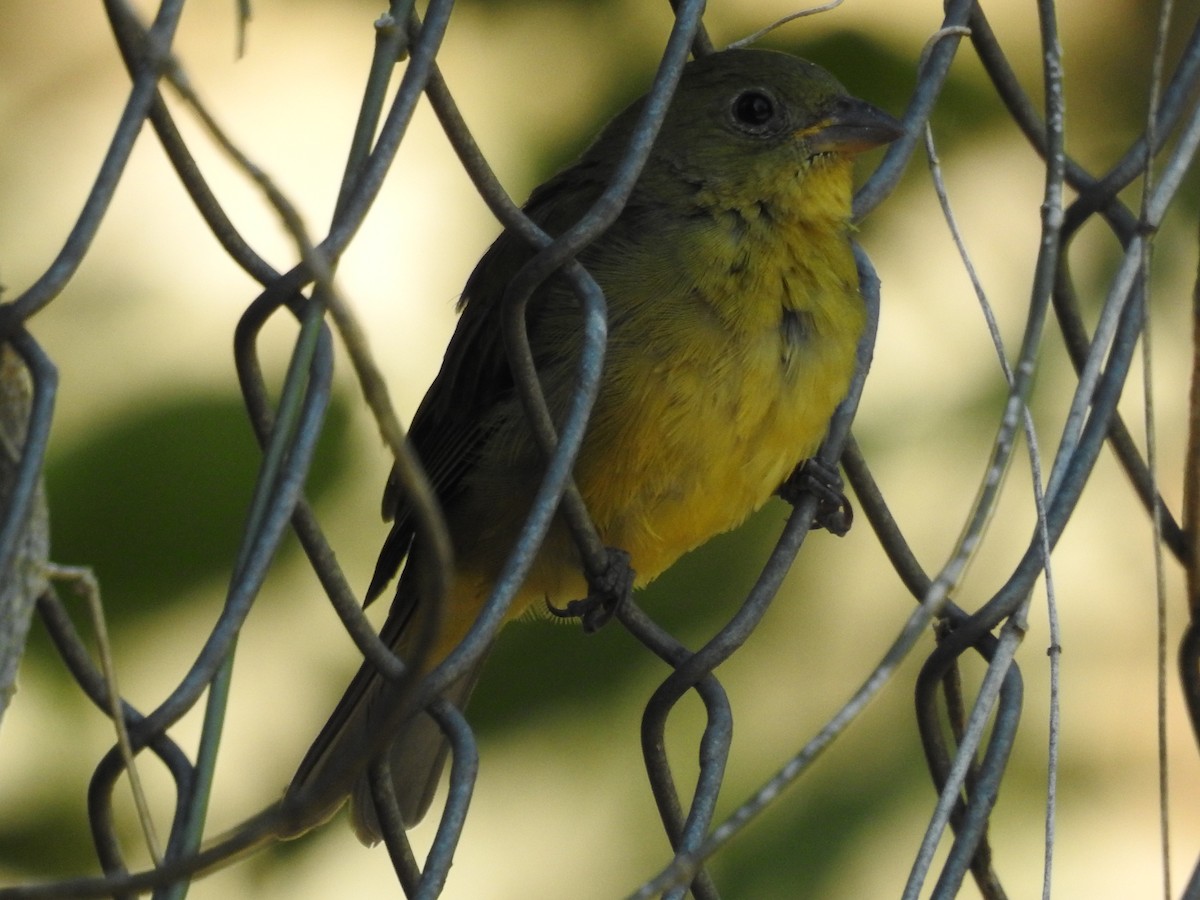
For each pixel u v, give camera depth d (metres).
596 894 8.40
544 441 5.01
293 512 4.42
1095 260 8.78
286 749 8.25
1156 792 9.62
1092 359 5.25
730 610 8.34
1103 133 9.33
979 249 8.91
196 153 10.86
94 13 11.06
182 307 8.77
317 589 8.19
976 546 4.57
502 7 9.05
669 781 5.38
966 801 5.52
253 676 8.24
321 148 11.13
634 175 4.79
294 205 3.44
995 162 9.00
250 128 11.10
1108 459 9.55
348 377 7.94
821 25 9.02
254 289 9.05
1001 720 5.32
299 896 8.43
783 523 8.45
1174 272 9.05
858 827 8.07
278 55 11.38
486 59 9.11
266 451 4.25
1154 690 9.32
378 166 4.33
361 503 7.95
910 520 8.49
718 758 5.22
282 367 8.32
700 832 5.05
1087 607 9.41
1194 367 5.50
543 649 8.29
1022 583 5.30
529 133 8.91
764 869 7.97
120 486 7.65
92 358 8.25
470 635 4.46
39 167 10.33
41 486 3.87
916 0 9.09
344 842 8.53
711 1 9.17
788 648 8.37
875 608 8.43
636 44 8.90
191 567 7.65
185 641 7.68
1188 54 6.08
